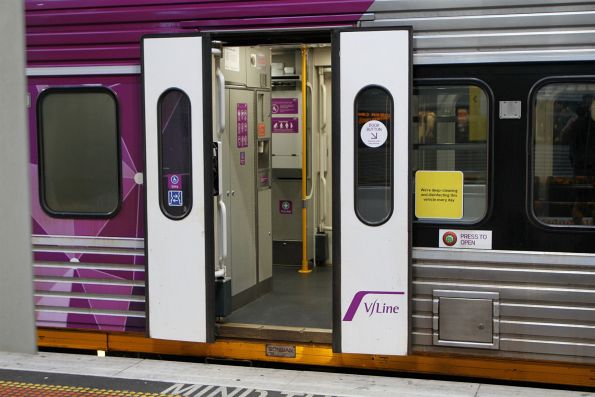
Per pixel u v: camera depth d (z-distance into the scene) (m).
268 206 7.51
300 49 8.52
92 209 6.24
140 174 6.07
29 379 5.75
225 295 6.14
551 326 5.34
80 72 6.15
